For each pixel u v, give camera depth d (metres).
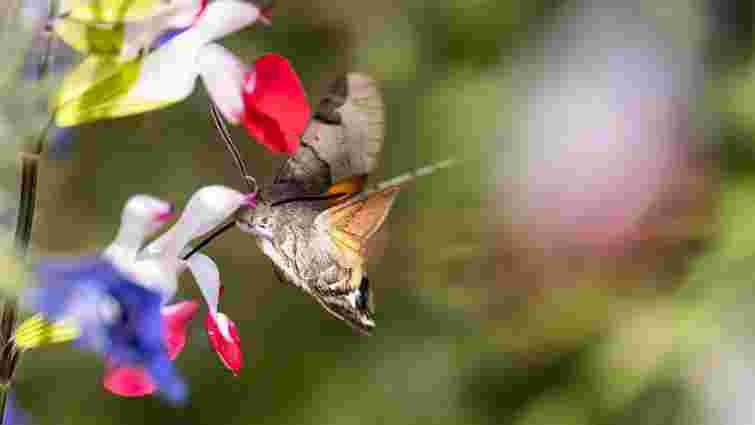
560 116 0.68
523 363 0.66
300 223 0.48
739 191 0.63
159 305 0.43
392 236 0.68
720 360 0.62
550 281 0.66
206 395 0.67
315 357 0.68
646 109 0.67
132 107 0.44
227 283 0.67
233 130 0.68
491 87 0.71
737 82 0.66
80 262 0.43
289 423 0.67
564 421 0.64
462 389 0.67
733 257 0.62
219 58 0.45
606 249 0.64
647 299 0.64
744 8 0.69
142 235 0.44
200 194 0.45
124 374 0.45
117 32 0.44
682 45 0.69
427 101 0.71
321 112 0.46
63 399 0.65
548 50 0.72
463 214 0.68
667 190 0.64
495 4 0.72
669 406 0.63
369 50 0.71
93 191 0.65
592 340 0.64
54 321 0.44
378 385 0.67
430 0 0.72
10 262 0.42
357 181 0.47
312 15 0.71
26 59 0.44
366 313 0.49
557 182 0.66
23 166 0.44
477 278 0.67
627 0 0.72
